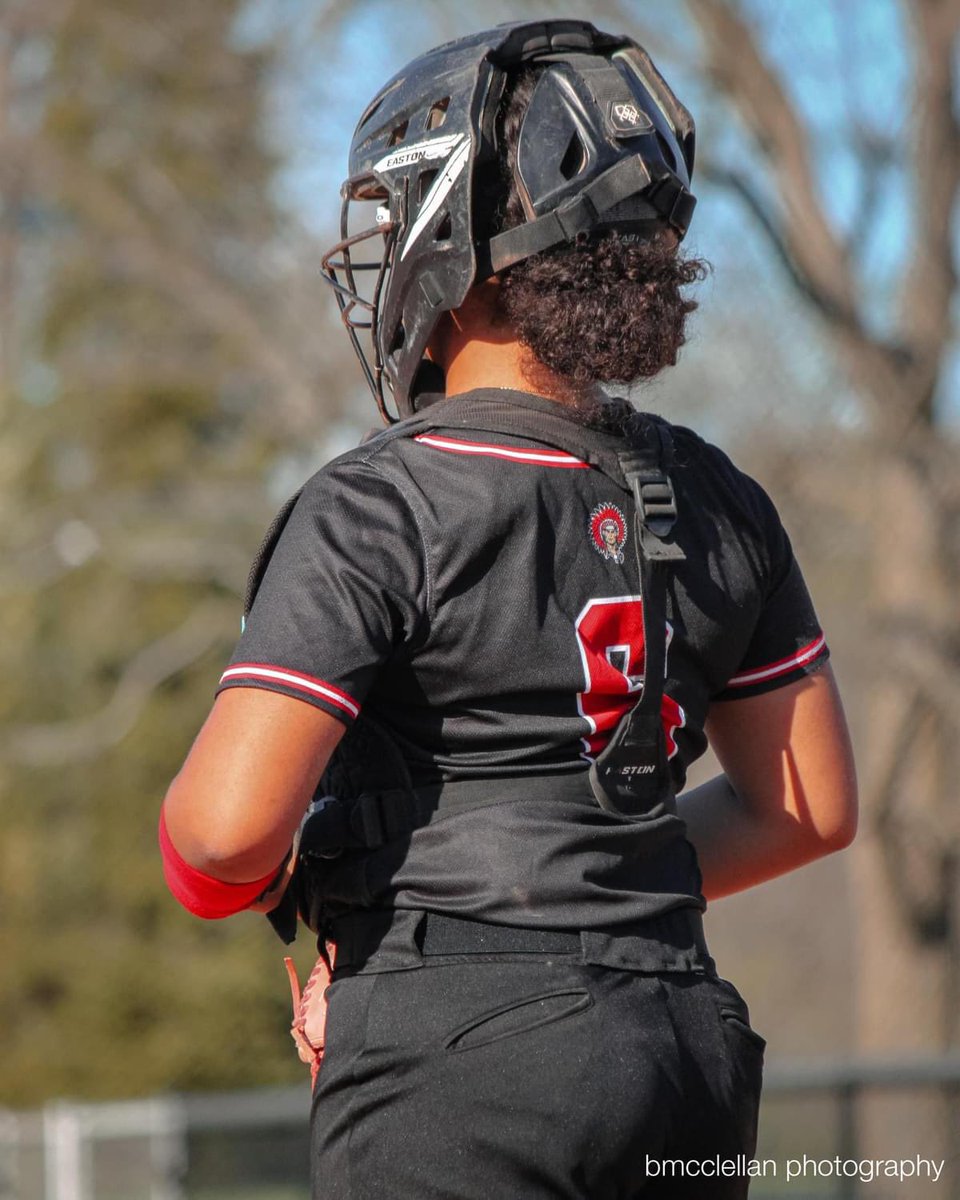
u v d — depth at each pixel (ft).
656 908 21.85
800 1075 81.15
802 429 129.39
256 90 151.94
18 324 231.09
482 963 20.92
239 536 173.37
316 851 22.30
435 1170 20.52
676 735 23.15
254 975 206.69
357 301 24.86
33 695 213.87
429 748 21.74
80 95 162.09
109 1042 203.82
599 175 22.20
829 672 25.50
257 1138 100.89
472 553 21.17
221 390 175.52
